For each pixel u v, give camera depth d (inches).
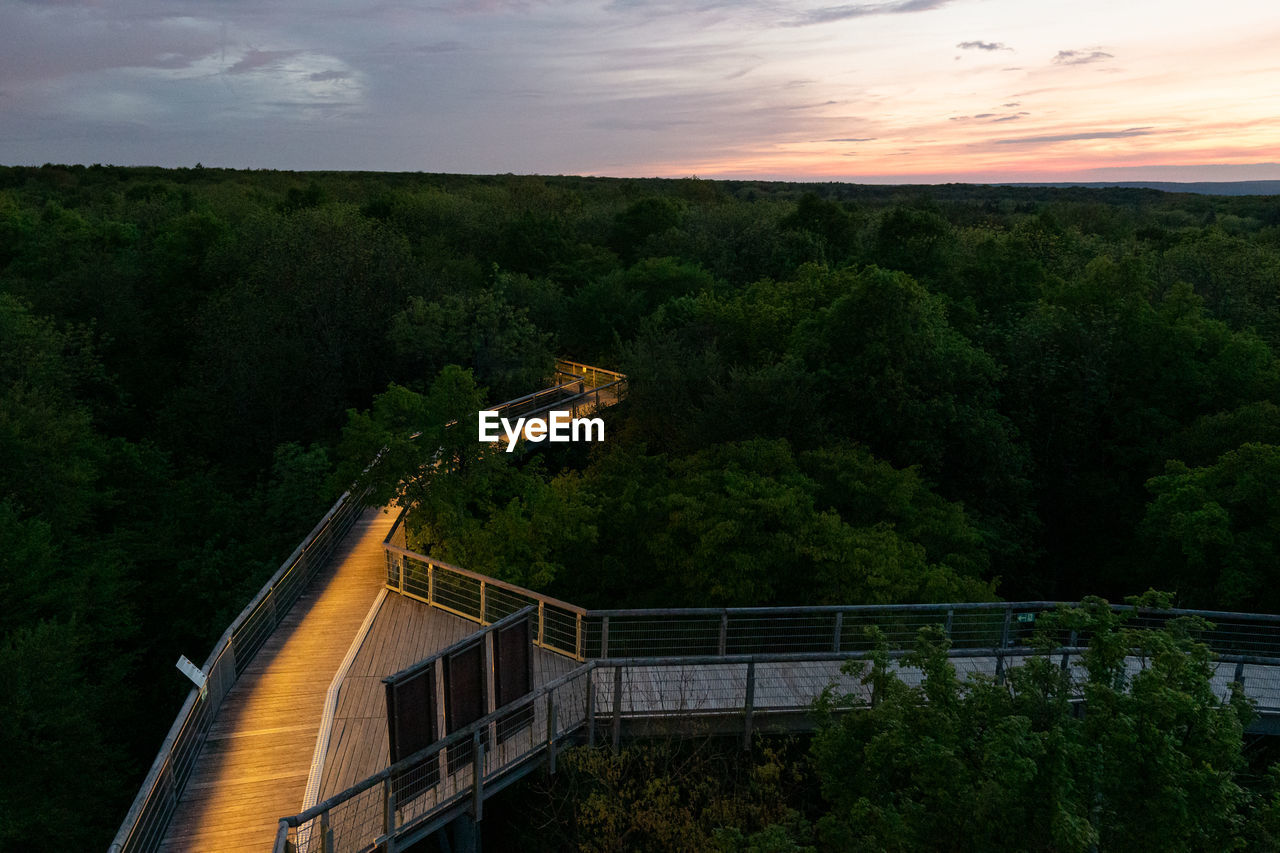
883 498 818.2
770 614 664.4
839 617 467.2
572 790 404.5
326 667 470.6
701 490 770.8
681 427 1055.0
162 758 327.9
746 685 421.7
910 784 293.9
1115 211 3339.1
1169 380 1199.6
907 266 1649.9
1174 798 242.7
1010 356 1268.5
